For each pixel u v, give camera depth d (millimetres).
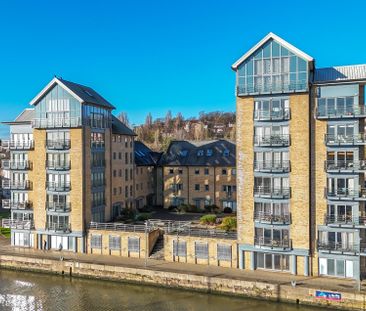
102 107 52625
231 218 47750
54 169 48438
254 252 39781
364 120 36906
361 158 37219
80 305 35250
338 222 36344
